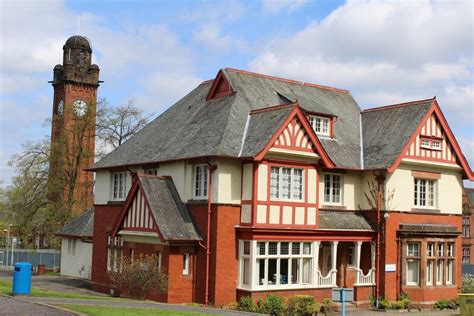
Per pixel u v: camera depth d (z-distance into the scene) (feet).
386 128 95.14
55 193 151.33
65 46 237.45
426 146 92.63
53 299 62.75
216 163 77.77
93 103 156.66
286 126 78.33
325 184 88.02
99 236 99.96
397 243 89.25
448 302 89.97
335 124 96.02
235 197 78.43
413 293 89.20
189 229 78.54
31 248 164.14
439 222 94.63
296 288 79.87
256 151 76.07
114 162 98.53
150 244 80.53
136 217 82.43
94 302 62.59
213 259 76.84
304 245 81.76
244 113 85.35
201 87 100.99
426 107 93.25
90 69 237.04
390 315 80.48
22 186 150.30
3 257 160.56
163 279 75.00
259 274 78.13
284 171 79.82
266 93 92.17
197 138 84.43
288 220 79.25
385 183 88.74
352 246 89.76
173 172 84.89
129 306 60.80
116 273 79.82
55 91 242.17
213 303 75.92
